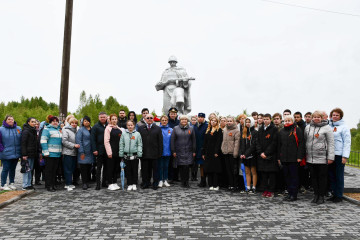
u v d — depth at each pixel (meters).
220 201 7.25
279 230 5.19
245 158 8.17
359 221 5.72
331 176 7.53
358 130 35.88
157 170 8.85
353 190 8.39
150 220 5.70
